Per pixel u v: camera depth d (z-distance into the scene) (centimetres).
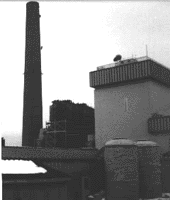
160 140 4466
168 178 4038
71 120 5628
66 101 5791
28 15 5981
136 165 3303
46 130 5631
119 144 3284
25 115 5728
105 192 3294
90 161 3312
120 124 4897
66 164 3080
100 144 5053
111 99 5050
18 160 2586
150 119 4581
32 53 5872
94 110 5438
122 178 3203
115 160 3256
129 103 4850
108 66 5144
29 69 5834
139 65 4728
